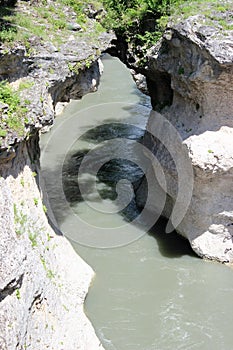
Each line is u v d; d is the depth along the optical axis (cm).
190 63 1895
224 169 1869
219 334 1653
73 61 1803
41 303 1382
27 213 1467
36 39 1738
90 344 1508
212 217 1961
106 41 2048
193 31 1817
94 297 1781
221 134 1895
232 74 1772
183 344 1612
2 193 1302
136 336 1638
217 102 1881
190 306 1769
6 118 1368
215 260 1972
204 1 1991
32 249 1412
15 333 1202
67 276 1680
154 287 1848
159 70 2148
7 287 1212
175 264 1962
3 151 1312
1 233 1245
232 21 1847
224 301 1792
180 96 2111
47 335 1361
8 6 1933
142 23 2236
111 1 2278
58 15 2031
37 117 1502
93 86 2130
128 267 1938
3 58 1487
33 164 1686
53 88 1753
